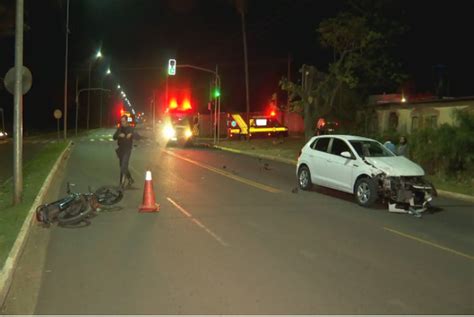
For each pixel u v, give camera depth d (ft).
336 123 112.16
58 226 32.91
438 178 63.57
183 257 26.09
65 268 24.11
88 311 18.94
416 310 19.57
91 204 37.11
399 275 24.02
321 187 53.88
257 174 65.57
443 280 23.44
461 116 66.74
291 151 104.27
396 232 33.60
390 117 94.22
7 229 29.84
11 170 64.80
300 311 19.10
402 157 45.16
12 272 22.90
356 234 32.50
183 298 20.29
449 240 31.86
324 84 111.65
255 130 151.64
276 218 36.83
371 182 41.81
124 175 50.49
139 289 21.29
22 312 18.97
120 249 27.50
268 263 25.32
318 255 27.09
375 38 102.83
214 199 44.55
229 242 29.32
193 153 100.17
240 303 19.81
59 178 57.57
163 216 36.55
